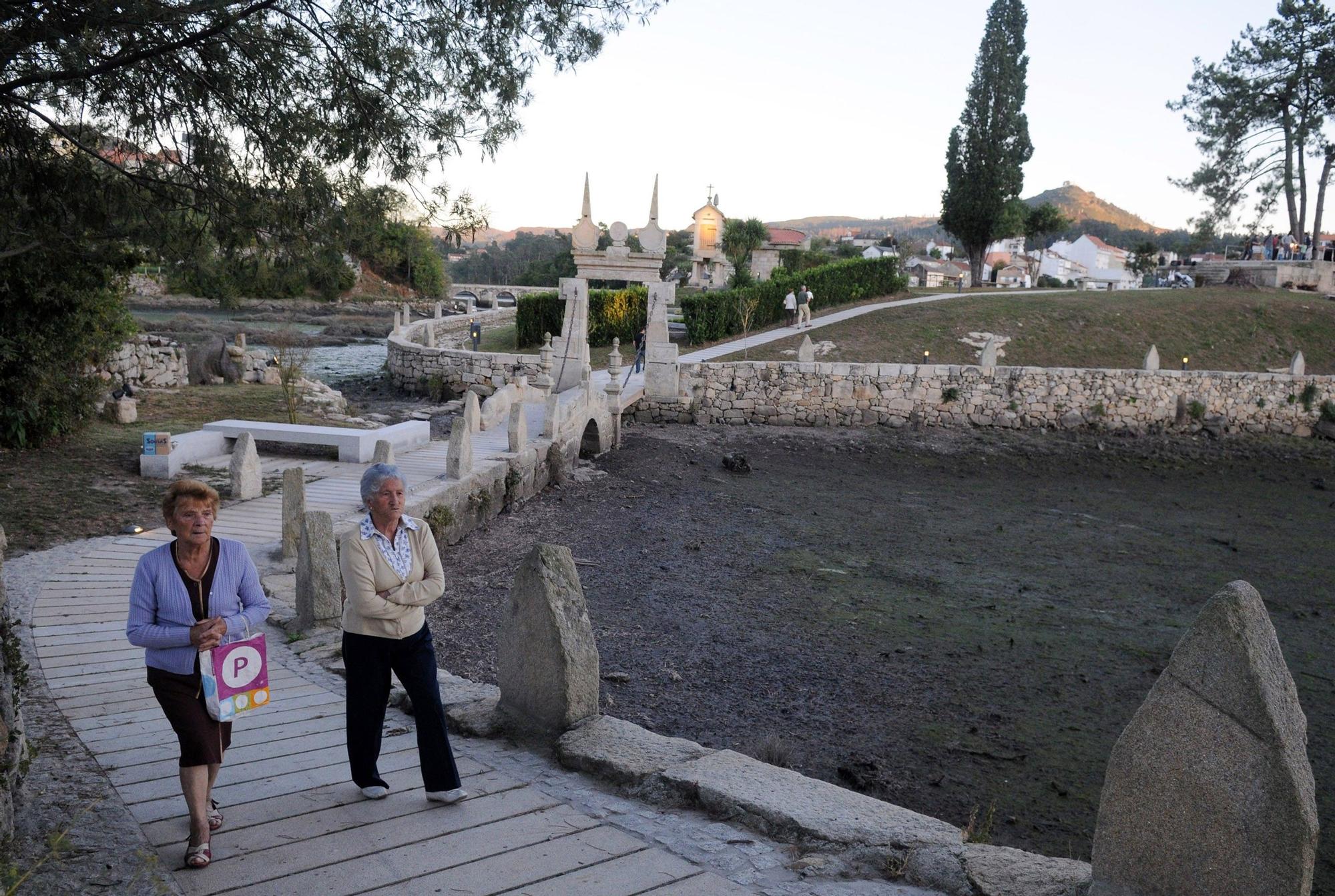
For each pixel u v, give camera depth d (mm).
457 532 16734
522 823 4570
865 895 3830
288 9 10375
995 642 13750
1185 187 58281
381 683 4754
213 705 4008
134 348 26297
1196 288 49438
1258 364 39000
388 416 30031
